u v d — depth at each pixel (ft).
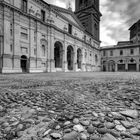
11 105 10.11
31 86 19.35
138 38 174.19
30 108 9.44
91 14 148.36
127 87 17.70
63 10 105.91
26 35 72.49
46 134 5.80
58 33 97.86
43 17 87.56
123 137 5.42
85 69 139.13
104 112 8.30
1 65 59.72
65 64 104.83
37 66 78.18
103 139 5.23
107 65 187.83
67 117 7.54
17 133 5.90
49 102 10.84
